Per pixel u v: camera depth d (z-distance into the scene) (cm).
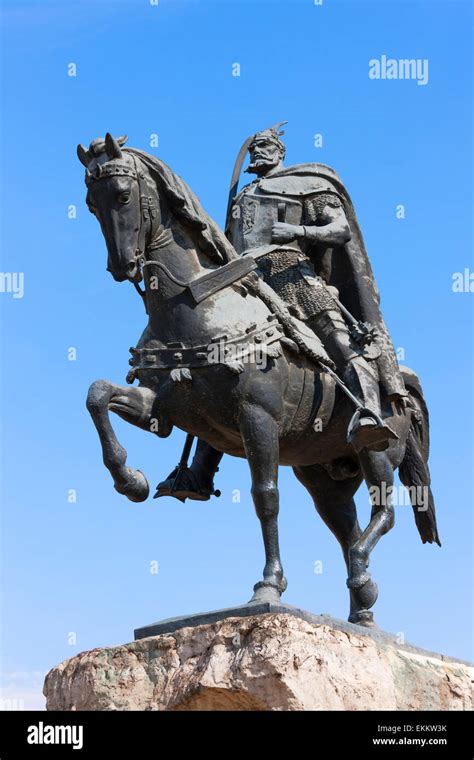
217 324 845
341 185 946
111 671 815
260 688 753
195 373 838
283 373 864
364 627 852
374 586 897
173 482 895
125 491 825
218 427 853
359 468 948
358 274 945
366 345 919
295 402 877
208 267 868
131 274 832
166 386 844
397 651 858
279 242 907
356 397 886
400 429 942
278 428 855
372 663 817
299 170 945
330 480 972
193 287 846
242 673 757
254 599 811
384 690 817
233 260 867
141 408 839
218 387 838
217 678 764
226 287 863
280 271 919
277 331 871
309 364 886
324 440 905
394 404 934
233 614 793
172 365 842
